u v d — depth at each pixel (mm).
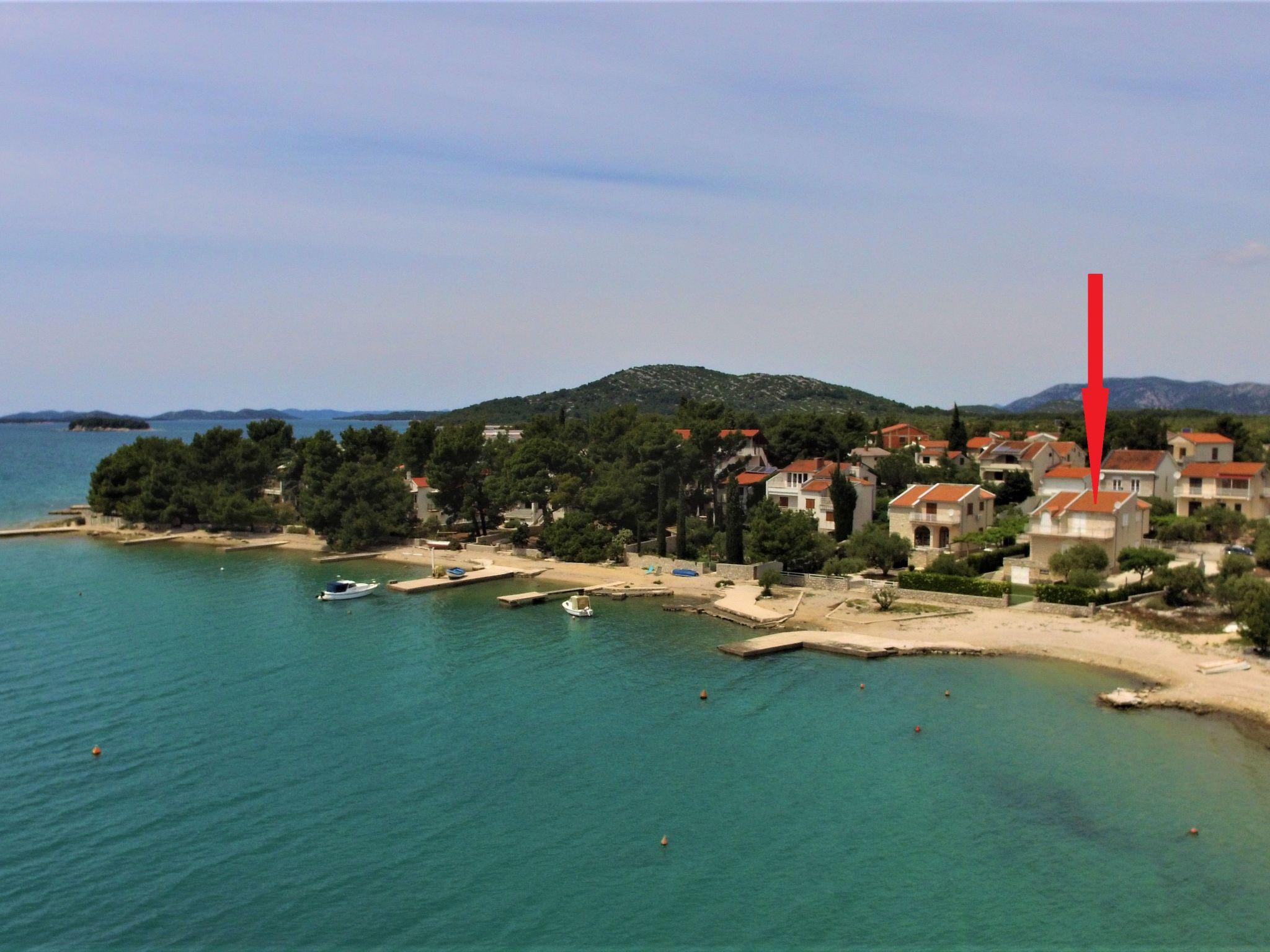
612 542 121750
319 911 39781
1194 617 80375
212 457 153375
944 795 50406
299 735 59281
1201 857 43750
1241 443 156750
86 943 37562
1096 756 55062
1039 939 37688
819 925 38844
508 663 75938
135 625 88375
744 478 140250
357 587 102312
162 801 49719
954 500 107500
